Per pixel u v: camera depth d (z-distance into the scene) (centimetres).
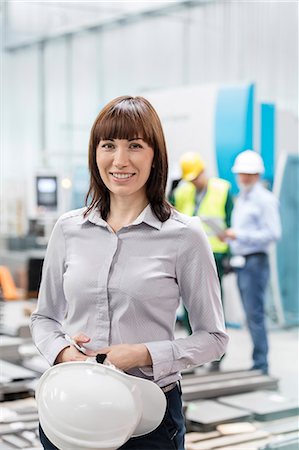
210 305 200
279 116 808
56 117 1247
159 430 198
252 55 930
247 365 607
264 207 582
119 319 197
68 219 210
